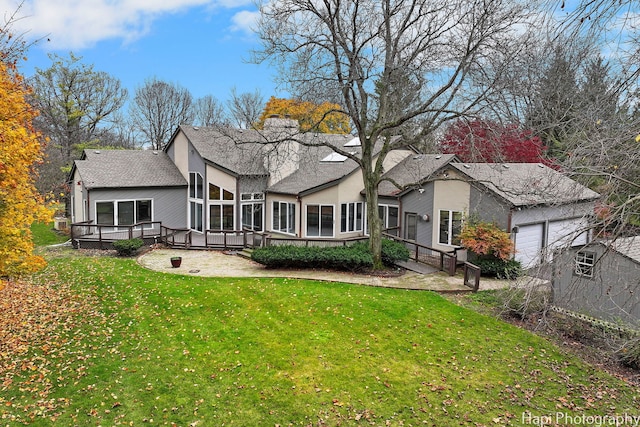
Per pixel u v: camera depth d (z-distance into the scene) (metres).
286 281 16.23
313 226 23.00
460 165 19.66
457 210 19.64
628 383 9.73
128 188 24.41
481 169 19.69
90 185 23.11
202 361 10.15
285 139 17.28
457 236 18.28
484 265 17.23
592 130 6.77
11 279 14.55
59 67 31.84
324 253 17.77
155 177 25.89
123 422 7.76
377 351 10.90
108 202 23.86
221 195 24.50
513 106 15.48
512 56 13.25
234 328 11.98
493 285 16.22
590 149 6.61
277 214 24.88
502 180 19.08
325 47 16.33
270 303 13.80
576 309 12.77
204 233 25.06
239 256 21.16
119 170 25.42
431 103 16.66
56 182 30.56
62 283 15.88
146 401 8.45
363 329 12.12
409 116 15.88
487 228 17.47
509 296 10.09
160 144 53.09
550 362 10.61
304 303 13.84
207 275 17.12
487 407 8.62
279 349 10.84
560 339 11.81
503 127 15.30
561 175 7.46
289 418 8.11
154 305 13.55
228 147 23.86
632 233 6.61
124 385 8.97
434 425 8.00
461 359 10.62
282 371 9.80
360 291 15.14
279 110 40.12
